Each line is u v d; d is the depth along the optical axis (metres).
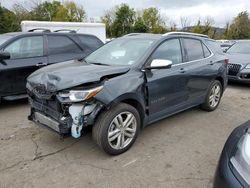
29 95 3.82
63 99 3.20
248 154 2.09
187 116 5.31
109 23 54.88
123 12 53.31
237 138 2.43
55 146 3.83
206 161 3.52
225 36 55.78
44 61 5.95
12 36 5.74
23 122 4.77
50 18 47.62
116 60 4.12
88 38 7.12
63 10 49.16
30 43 5.88
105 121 3.37
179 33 4.77
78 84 3.16
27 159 3.46
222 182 2.11
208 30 52.12
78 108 3.19
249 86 8.64
